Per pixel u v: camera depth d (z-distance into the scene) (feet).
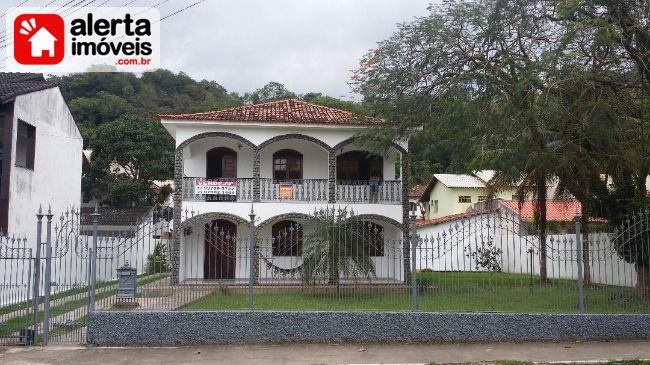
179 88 184.96
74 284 36.17
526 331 33.55
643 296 35.81
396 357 29.89
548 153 43.27
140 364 28.12
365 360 29.27
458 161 56.08
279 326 32.86
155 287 35.88
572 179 46.39
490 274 36.52
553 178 54.19
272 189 68.13
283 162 75.20
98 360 28.81
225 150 75.00
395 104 54.85
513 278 36.17
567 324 33.81
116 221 100.17
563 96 42.32
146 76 181.88
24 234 58.59
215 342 32.45
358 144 66.49
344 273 43.78
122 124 114.21
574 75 40.37
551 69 41.60
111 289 34.55
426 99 53.83
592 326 33.91
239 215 66.85
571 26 40.06
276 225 70.74
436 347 32.14
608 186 47.09
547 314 33.86
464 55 50.08
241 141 68.03
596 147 42.96
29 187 60.08
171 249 58.75
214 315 32.65
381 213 69.10
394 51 52.90
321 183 69.00
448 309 34.96
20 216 57.77
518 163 46.29
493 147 47.80
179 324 32.40
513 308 35.47
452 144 52.37
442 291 35.94
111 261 35.81
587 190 46.26
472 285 35.96
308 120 67.51
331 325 33.01
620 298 35.76
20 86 60.95
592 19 39.70
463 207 126.31
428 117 54.19
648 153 43.73
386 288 38.19
